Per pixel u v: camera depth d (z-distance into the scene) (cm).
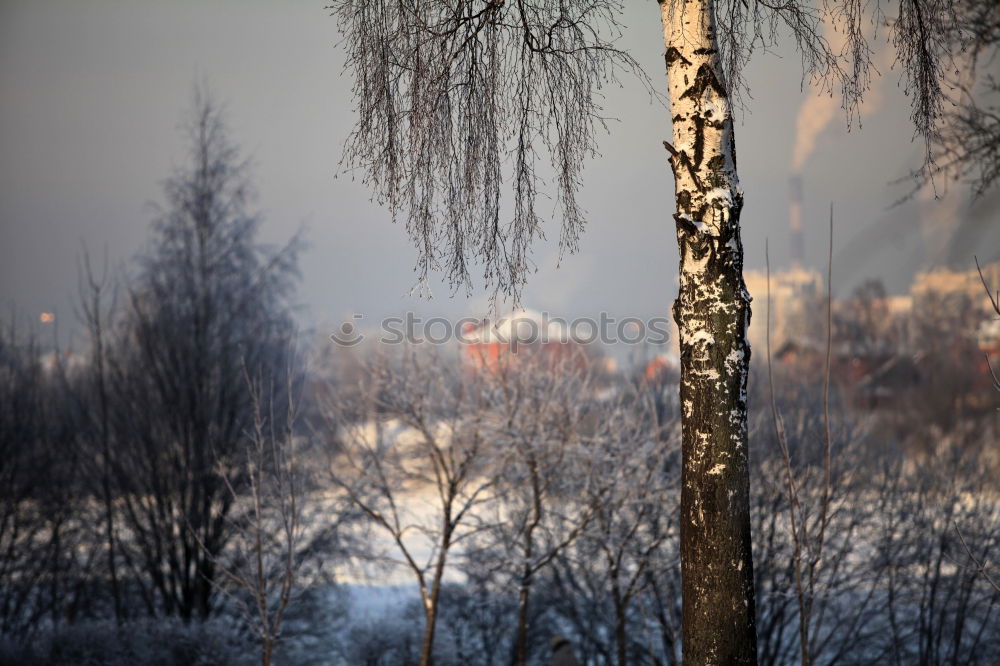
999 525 3409
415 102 1216
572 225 1257
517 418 2947
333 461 3222
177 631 3450
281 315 4772
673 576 3034
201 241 4741
